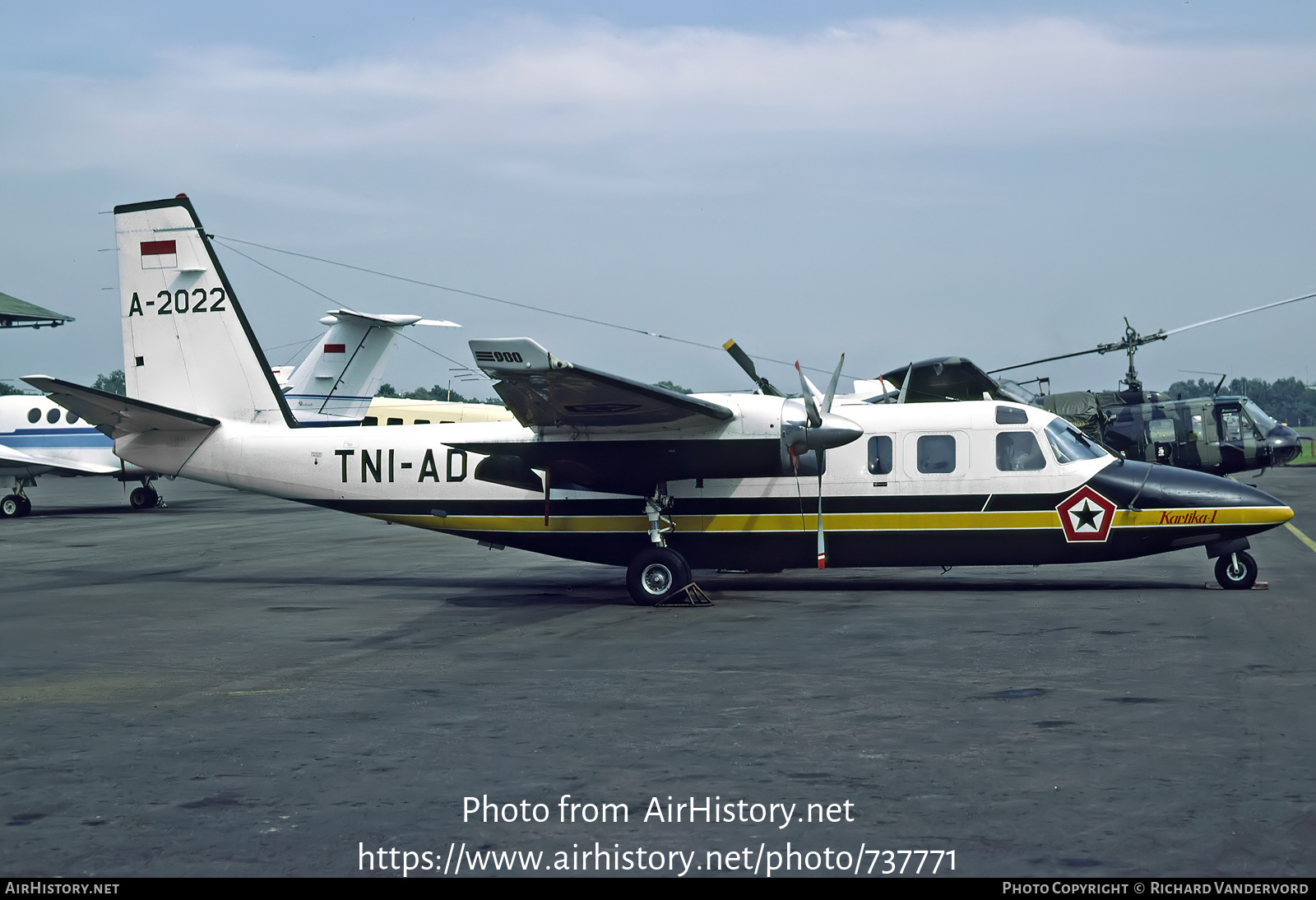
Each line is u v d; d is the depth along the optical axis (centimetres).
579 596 1577
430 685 970
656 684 956
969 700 870
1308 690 880
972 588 1548
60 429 3447
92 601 1560
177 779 693
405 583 1748
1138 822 589
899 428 1510
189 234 1739
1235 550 1445
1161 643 1097
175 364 1741
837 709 850
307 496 1680
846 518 1510
